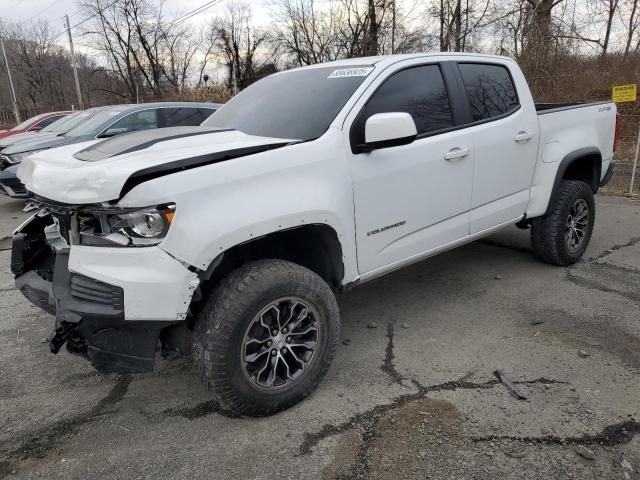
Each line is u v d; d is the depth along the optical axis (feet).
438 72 12.40
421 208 11.58
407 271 16.67
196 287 8.18
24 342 12.80
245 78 137.59
